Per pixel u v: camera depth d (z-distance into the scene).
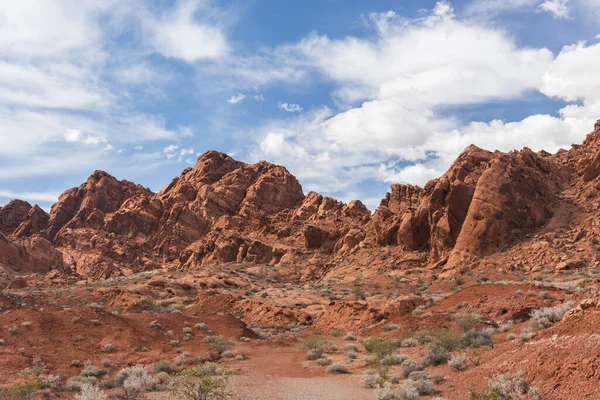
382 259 85.12
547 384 16.22
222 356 35.25
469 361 23.81
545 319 26.36
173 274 93.69
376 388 23.39
